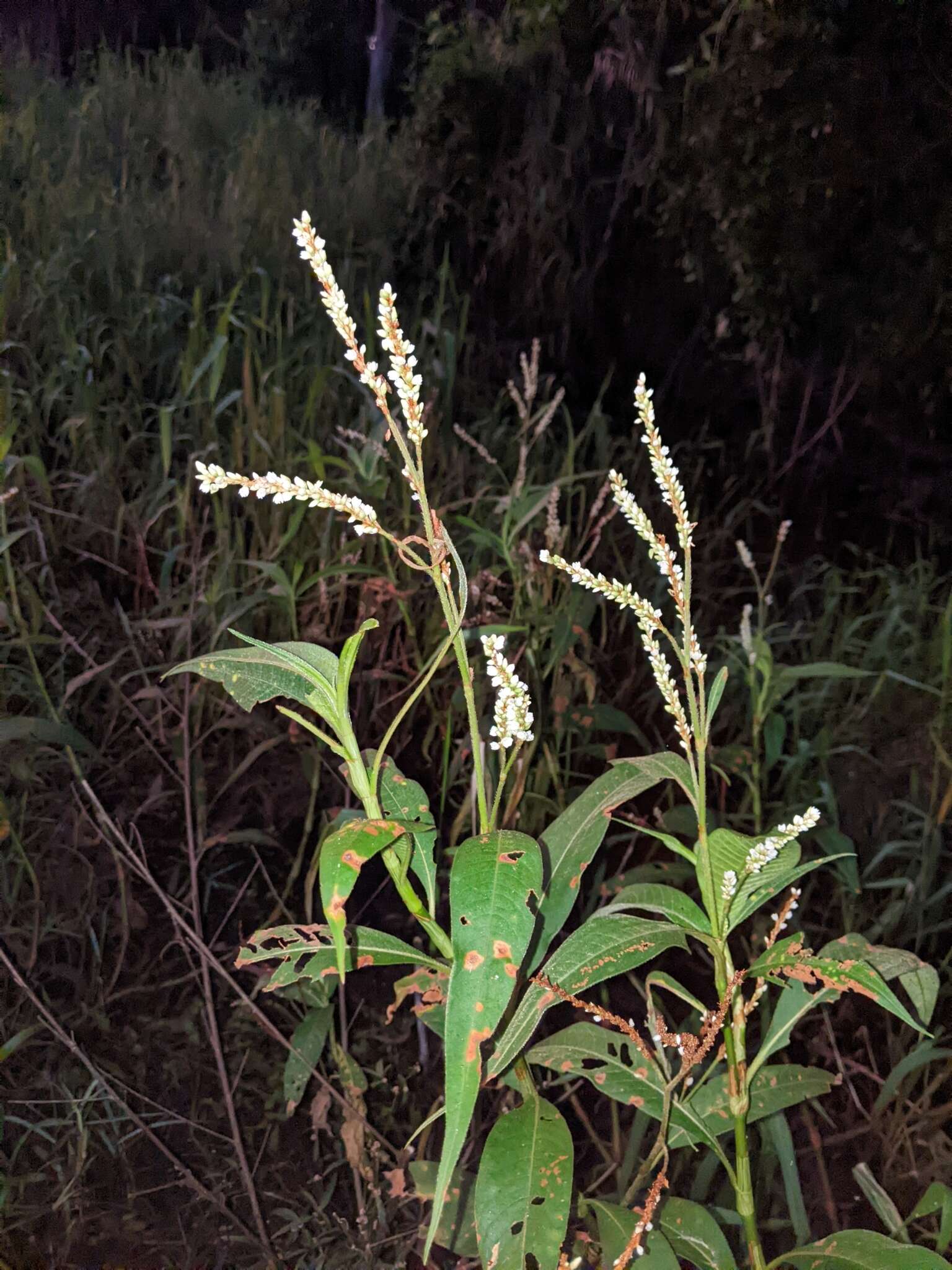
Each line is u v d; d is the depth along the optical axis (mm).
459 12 2457
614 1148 737
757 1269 536
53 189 1994
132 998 815
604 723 1011
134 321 1633
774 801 1124
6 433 1119
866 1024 893
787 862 520
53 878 880
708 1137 542
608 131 2000
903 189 1645
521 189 2145
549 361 2135
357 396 1608
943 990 907
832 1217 729
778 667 1188
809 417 1916
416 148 2266
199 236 1960
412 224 2279
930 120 1601
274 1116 753
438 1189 369
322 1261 662
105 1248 665
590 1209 617
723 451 1938
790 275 1718
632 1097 564
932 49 1565
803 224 1679
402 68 3182
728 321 1861
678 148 1791
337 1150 731
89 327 1611
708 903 503
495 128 2160
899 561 1713
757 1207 723
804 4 1545
